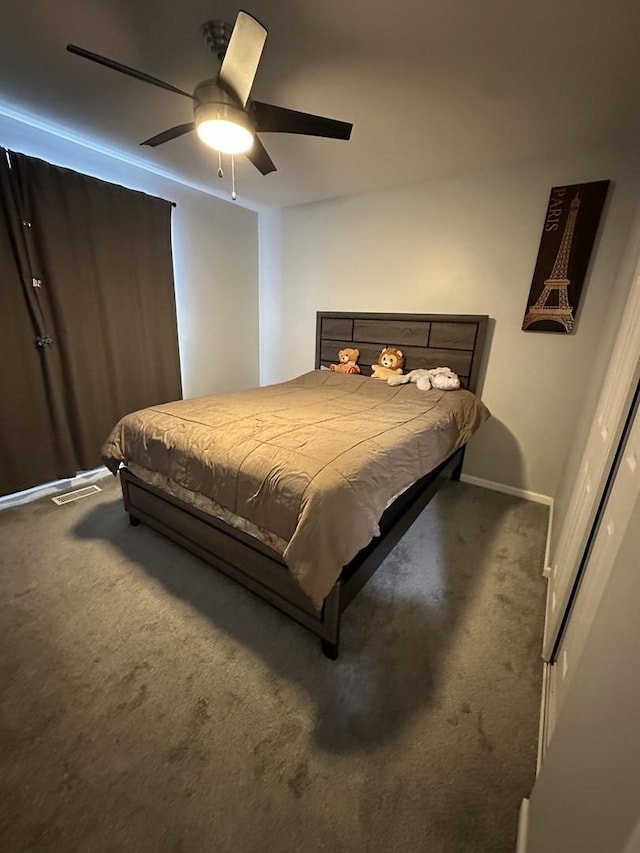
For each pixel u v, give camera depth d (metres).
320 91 1.76
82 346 2.67
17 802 1.03
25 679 1.36
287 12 1.31
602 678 0.69
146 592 1.79
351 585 1.49
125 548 2.10
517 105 1.82
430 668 1.46
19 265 2.29
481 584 1.94
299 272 3.81
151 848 0.95
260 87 1.73
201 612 1.69
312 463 1.47
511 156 2.40
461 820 1.02
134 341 3.00
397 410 2.41
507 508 2.75
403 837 0.99
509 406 2.89
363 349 3.43
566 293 2.51
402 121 2.01
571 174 2.38
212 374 3.90
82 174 2.49
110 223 2.69
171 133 1.71
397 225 3.09
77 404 2.69
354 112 1.93
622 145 2.20
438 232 2.91
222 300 3.83
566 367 2.63
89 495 2.66
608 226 2.33
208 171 2.93
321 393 2.87
